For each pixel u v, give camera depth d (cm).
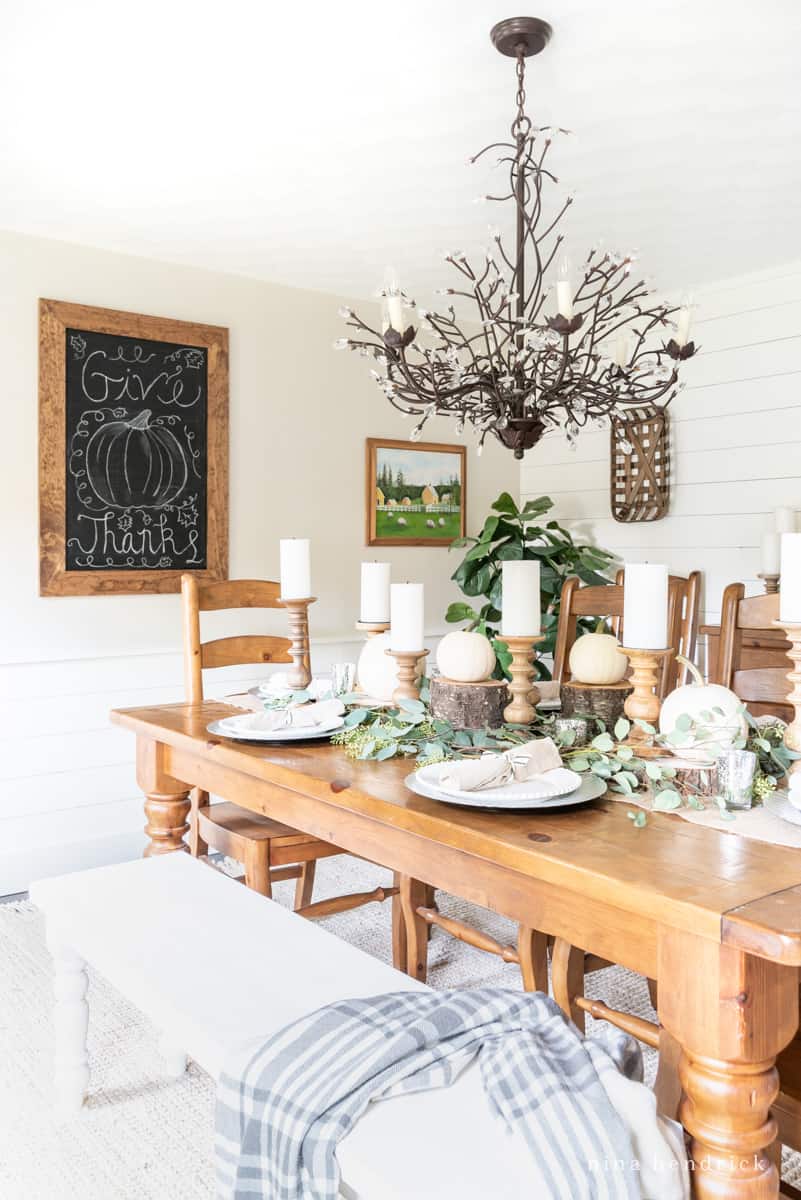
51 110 243
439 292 215
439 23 204
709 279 395
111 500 351
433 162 276
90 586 346
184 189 295
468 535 461
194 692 276
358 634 423
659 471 420
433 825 152
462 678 200
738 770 158
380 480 427
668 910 117
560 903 141
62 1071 199
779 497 382
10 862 336
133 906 192
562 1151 108
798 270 373
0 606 331
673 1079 151
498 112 245
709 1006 117
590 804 164
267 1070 125
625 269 206
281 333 395
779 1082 126
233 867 361
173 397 364
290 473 399
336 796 170
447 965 274
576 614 301
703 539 409
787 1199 139
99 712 354
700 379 407
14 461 331
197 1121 200
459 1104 121
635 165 279
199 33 207
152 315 361
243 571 387
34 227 328
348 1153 114
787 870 129
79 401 342
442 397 210
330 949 169
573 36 209
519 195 223
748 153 271
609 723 200
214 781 221
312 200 305
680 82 230
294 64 220
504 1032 132
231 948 170
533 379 208
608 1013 192
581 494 460
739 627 247
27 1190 177
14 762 337
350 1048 126
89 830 353
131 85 230
